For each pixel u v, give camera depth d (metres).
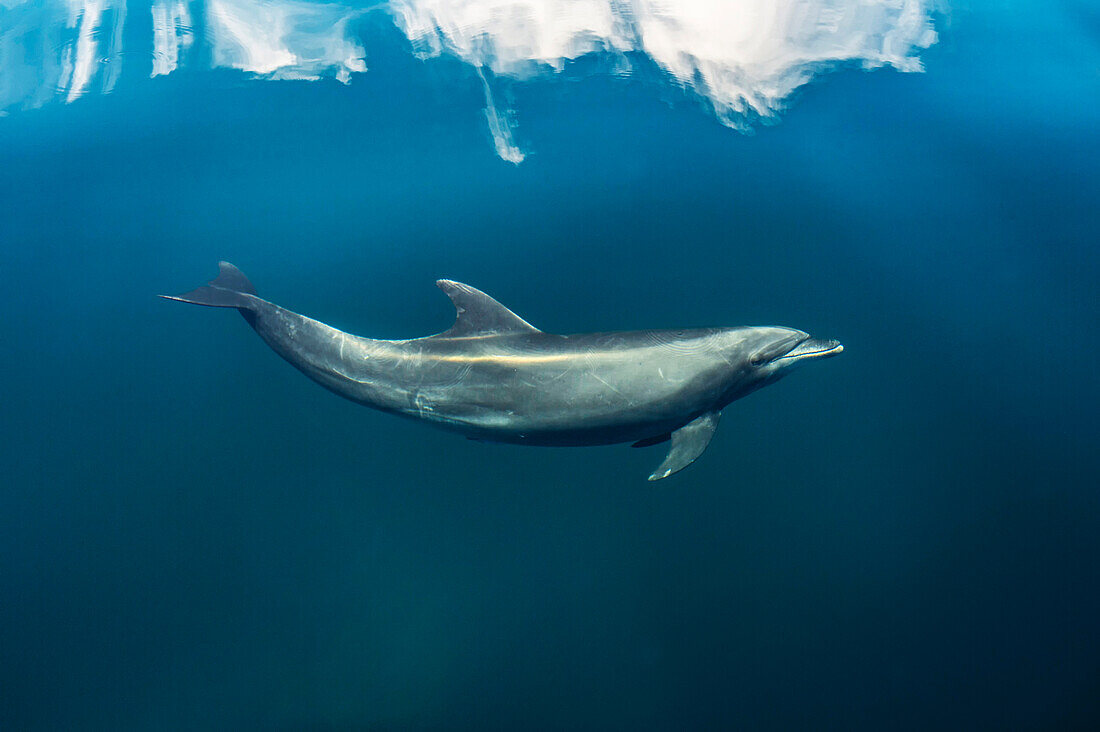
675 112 16.70
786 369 11.66
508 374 10.84
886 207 15.00
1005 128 16.28
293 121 16.77
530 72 17.55
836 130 16.33
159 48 18.34
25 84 17.75
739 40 18.12
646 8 18.62
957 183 15.33
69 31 18.69
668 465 10.84
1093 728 9.92
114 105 17.25
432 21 18.66
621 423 10.76
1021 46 18.05
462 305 11.36
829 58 17.80
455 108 16.89
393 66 17.81
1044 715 10.11
